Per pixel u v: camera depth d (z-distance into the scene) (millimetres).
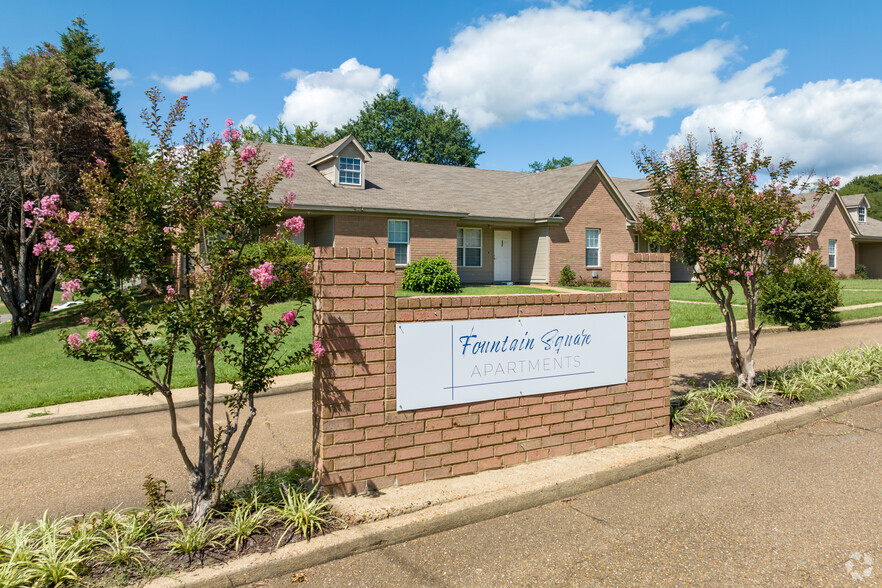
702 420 6344
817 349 11711
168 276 4102
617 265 5816
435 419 4719
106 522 3939
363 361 4422
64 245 3803
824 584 3424
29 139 18656
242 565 3502
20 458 6191
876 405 7266
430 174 25656
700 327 14516
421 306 4637
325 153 21984
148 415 7973
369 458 4469
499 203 24562
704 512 4426
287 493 4180
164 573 3426
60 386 9398
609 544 3961
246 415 7738
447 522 4188
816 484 4906
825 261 32719
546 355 5234
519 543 3992
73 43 27641
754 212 6848
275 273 4207
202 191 4242
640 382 5789
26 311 19812
